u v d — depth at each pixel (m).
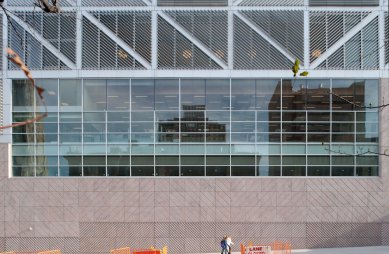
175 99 23.22
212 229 22.89
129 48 23.08
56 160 23.19
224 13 23.12
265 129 23.20
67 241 22.80
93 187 22.97
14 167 23.20
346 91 23.16
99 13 23.12
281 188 23.03
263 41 23.12
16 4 22.83
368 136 23.19
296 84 23.17
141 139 23.22
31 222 22.86
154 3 23.06
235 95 23.20
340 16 23.12
